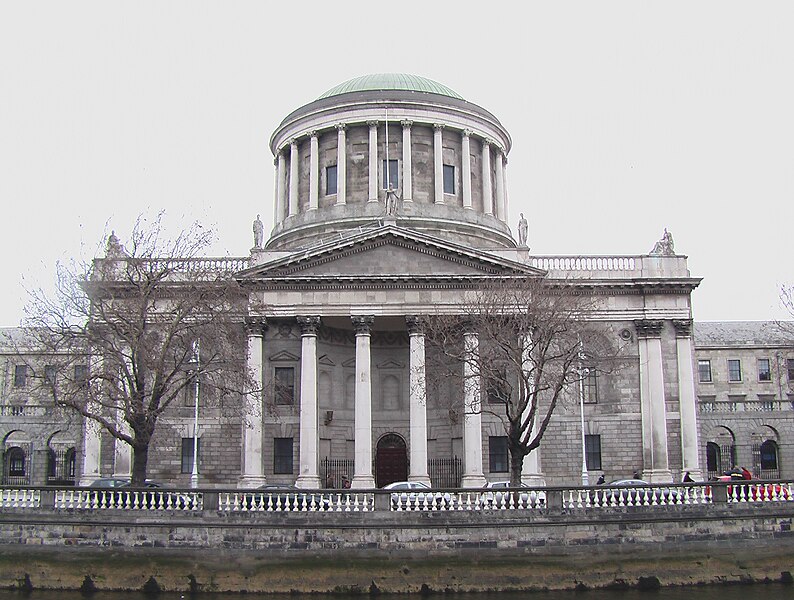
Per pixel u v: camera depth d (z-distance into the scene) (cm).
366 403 5562
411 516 3562
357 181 7175
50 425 7094
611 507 3634
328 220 6988
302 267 5734
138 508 3584
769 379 9269
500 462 5884
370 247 5759
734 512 3681
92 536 3547
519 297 4941
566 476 5809
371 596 3444
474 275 5653
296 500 3600
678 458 5900
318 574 3478
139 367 4081
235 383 4756
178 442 5850
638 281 5975
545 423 4253
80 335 4097
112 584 3478
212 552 3506
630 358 5972
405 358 6309
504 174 7912
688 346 6012
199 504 3606
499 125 7719
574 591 3509
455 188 7344
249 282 5672
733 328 9662
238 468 5825
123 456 5738
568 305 4925
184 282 4606
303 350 5669
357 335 5647
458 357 4834
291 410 5912
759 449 7544
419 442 5469
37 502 3612
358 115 7212
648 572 3566
